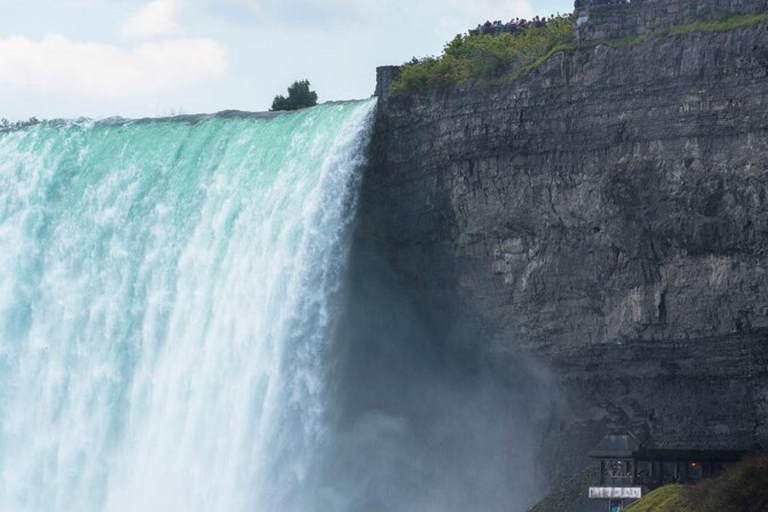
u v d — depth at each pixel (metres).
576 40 102.19
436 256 107.69
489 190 104.50
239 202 114.12
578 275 102.31
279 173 112.81
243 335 111.75
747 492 87.56
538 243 103.44
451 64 107.00
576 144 101.31
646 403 102.06
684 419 100.81
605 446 98.19
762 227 96.31
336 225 109.56
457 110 105.50
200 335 113.75
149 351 115.50
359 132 109.06
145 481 113.88
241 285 112.50
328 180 109.62
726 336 98.69
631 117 99.50
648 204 99.31
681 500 90.56
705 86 97.31
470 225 105.50
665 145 98.56
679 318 99.50
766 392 98.69
